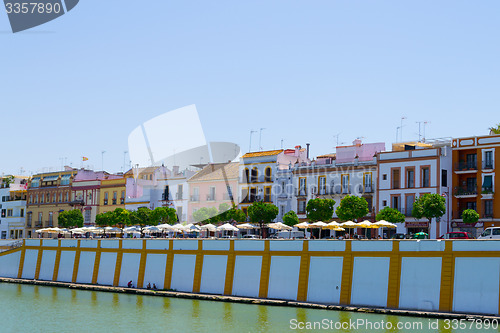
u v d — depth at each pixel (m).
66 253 105.81
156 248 92.31
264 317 67.81
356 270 71.19
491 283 62.16
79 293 93.12
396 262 68.19
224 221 111.69
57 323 68.38
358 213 96.94
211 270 84.94
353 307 69.81
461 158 101.69
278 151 121.81
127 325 66.44
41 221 152.88
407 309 66.62
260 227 105.12
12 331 64.62
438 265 65.44
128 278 95.06
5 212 163.50
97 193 141.12
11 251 114.50
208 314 71.00
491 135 98.06
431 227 99.06
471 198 99.56
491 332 56.22
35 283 106.31
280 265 78.00
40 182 155.38
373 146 111.00
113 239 98.88
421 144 111.69
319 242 74.81
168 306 77.88
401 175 103.56
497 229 75.88
